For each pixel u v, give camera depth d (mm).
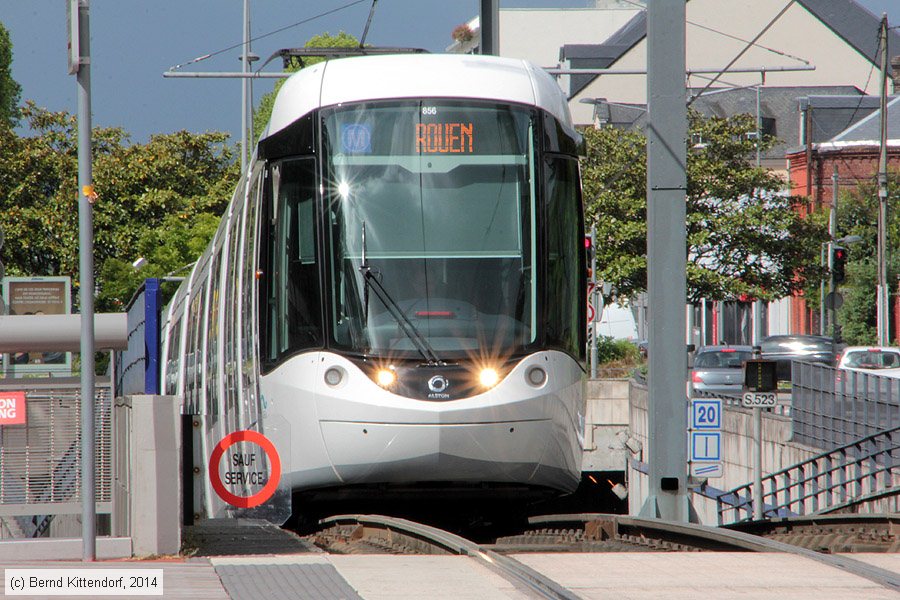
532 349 43688
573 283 45250
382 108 44906
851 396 71062
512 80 46125
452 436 42594
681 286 49469
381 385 42750
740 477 86125
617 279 144500
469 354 43156
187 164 182375
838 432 72812
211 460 39750
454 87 45281
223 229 57406
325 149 44594
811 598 24422
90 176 33188
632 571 27875
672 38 49562
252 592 25172
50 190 177500
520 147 44906
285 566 28906
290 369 43812
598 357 176375
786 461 78500
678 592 25109
